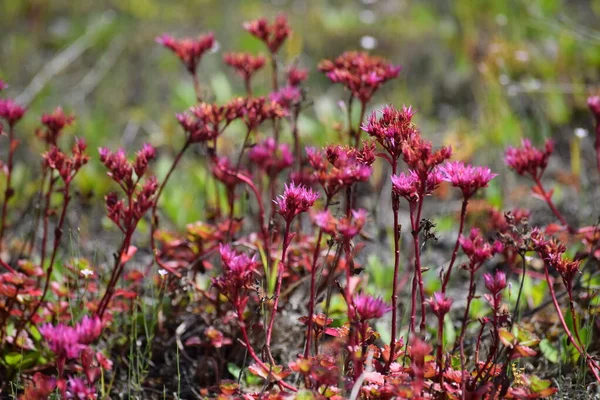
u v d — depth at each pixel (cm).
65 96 727
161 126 658
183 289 353
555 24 673
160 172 550
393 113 272
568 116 632
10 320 358
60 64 767
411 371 271
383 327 359
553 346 355
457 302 418
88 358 255
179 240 380
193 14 947
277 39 427
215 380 354
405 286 423
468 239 266
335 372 247
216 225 400
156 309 366
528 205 522
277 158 410
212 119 347
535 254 443
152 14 945
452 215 514
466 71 733
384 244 488
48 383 252
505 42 706
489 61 646
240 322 267
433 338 368
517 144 579
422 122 667
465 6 827
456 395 266
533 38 775
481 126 609
